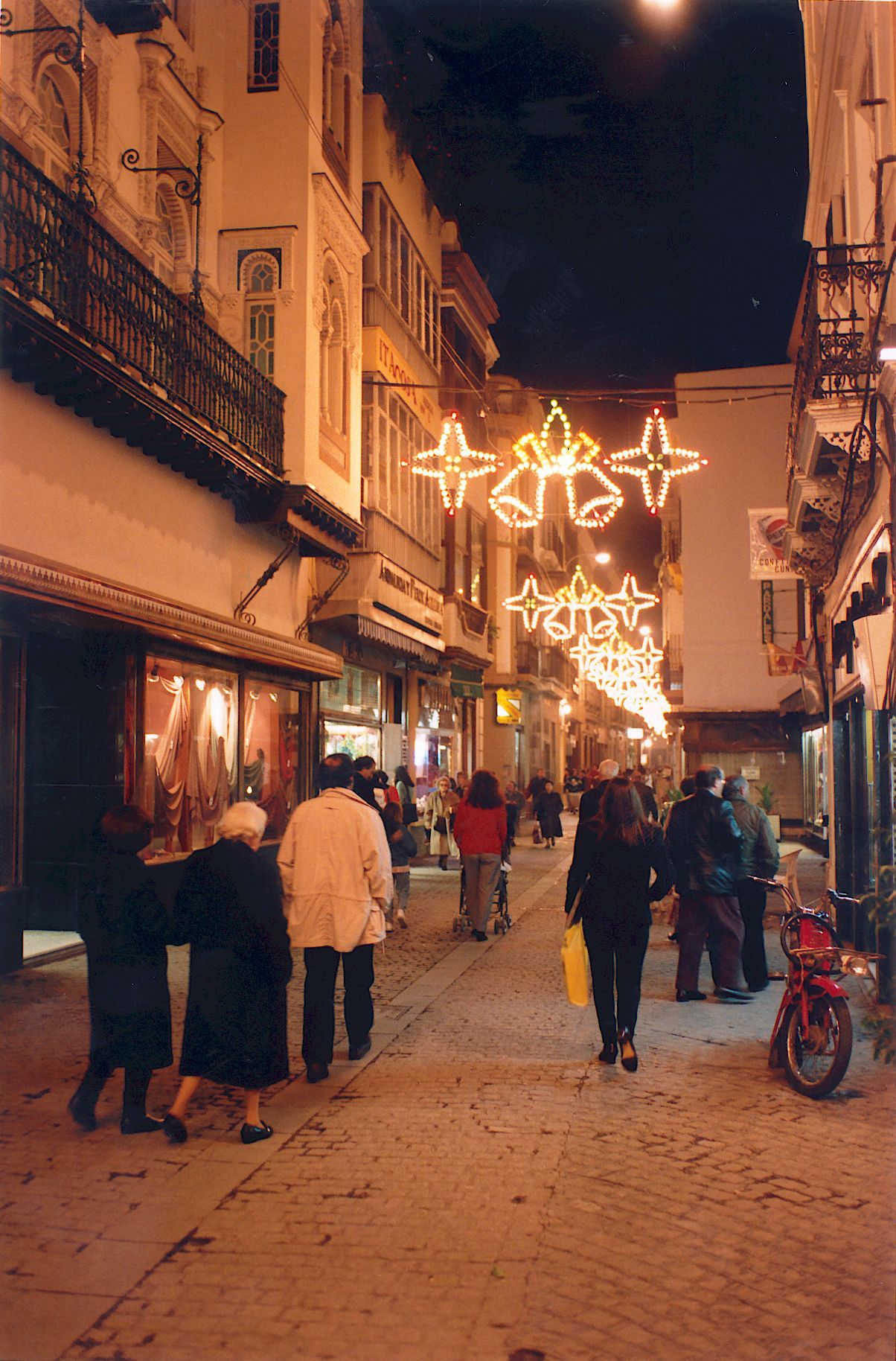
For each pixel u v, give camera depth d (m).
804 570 15.48
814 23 14.21
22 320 8.20
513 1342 3.37
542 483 16.17
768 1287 3.74
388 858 6.63
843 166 12.21
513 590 36.00
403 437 21.00
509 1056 6.84
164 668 11.36
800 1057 6.16
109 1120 5.54
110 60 11.59
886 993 7.82
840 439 9.67
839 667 12.80
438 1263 3.90
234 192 14.73
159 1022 5.38
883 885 7.71
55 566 8.63
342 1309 3.56
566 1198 4.52
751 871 9.05
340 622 17.41
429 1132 5.35
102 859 5.47
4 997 8.28
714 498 29.50
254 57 14.86
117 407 10.00
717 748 29.28
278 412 14.23
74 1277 3.77
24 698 9.27
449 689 27.58
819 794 23.45
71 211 9.37
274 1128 5.42
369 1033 7.07
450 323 25.27
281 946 5.39
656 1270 3.86
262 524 14.43
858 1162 4.95
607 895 6.64
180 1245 4.04
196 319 11.95
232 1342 3.36
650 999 8.71
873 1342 3.38
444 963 10.30
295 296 14.52
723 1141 5.23
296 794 15.80
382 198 19.55
